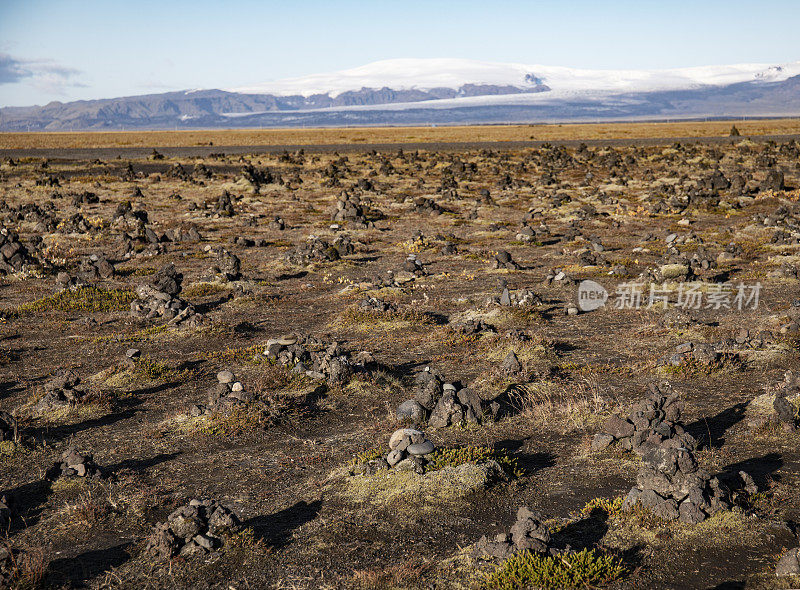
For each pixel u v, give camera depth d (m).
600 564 9.01
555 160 115.19
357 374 18.88
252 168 94.81
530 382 18.69
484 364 20.91
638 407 14.15
